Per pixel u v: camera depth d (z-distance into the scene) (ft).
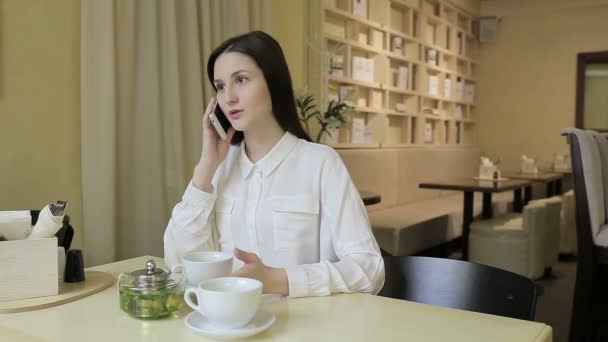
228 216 4.12
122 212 8.73
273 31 12.96
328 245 3.96
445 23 21.33
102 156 8.18
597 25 21.63
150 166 9.09
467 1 22.95
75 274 3.57
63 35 8.01
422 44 19.54
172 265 4.01
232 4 10.89
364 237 3.75
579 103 22.09
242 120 3.75
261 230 3.99
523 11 23.07
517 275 3.82
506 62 23.67
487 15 23.89
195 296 2.95
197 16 9.86
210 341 2.54
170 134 9.39
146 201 9.06
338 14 14.89
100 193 8.16
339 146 14.83
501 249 12.88
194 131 9.77
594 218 8.39
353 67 15.89
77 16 8.18
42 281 3.23
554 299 11.73
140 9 8.96
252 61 3.73
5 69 7.30
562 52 22.40
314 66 13.92
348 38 15.89
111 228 8.24
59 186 8.02
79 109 8.25
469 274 4.12
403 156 17.49
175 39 9.31
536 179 16.63
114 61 8.29
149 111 9.05
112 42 8.21
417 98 19.57
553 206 13.64
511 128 23.70
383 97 17.43
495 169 16.42
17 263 3.17
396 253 13.15
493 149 24.16
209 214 4.03
